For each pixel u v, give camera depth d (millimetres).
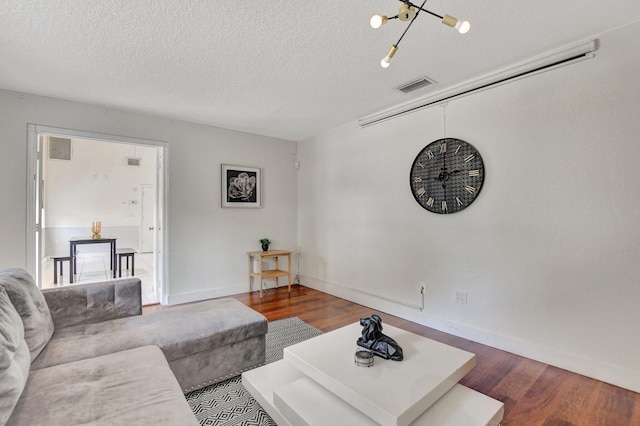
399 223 3350
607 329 2035
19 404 1113
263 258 4539
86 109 3203
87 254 6820
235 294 4242
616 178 1998
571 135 2174
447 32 1979
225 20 1847
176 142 3773
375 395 1249
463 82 2721
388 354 1558
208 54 2240
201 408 1773
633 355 1939
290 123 3965
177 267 3775
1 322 1190
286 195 4824
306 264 4766
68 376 1320
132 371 1383
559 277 2234
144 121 3557
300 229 4898
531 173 2365
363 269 3779
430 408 1359
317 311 3537
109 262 6680
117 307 2176
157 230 3844
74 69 2451
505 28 1944
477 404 1392
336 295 4168
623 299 1976
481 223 2658
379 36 2023
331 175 4262
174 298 3748
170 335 1854
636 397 1871
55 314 1956
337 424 1290
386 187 3484
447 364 1513
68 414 1073
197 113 3537
